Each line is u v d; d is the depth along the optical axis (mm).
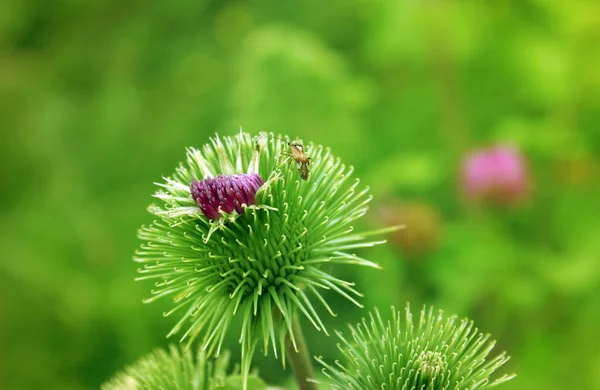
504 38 503
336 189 253
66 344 529
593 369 406
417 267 418
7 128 608
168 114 587
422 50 518
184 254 251
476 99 517
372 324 247
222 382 252
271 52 485
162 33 624
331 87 483
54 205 570
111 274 532
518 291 416
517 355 415
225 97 568
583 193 464
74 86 632
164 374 258
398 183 456
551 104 485
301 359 246
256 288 245
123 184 575
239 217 248
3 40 649
